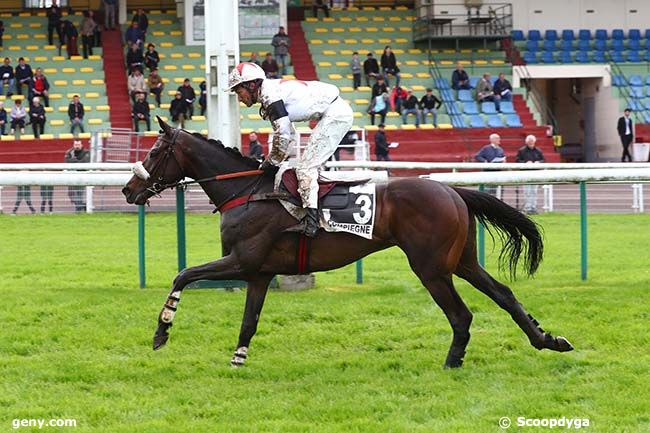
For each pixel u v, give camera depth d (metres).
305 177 8.49
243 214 8.59
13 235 18.61
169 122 32.81
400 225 8.52
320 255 8.62
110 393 8.12
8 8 40.53
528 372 8.66
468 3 38.00
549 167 19.17
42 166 16.53
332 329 10.08
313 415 7.52
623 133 33.19
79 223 20.69
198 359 9.06
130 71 33.88
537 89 37.84
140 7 40.69
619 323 10.12
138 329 9.89
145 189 9.02
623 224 20.62
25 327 9.99
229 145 13.59
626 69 37.19
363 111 34.25
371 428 7.15
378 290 11.79
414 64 36.78
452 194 8.62
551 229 19.64
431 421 7.36
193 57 36.00
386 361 8.97
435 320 10.35
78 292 11.55
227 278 8.62
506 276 13.11
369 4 41.34
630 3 38.94
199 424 7.31
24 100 33.31
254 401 7.89
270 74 33.12
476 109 34.56
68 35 35.91
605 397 7.90
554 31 38.19
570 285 12.20
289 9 40.03
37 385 8.33
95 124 32.53
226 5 13.56
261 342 9.59
